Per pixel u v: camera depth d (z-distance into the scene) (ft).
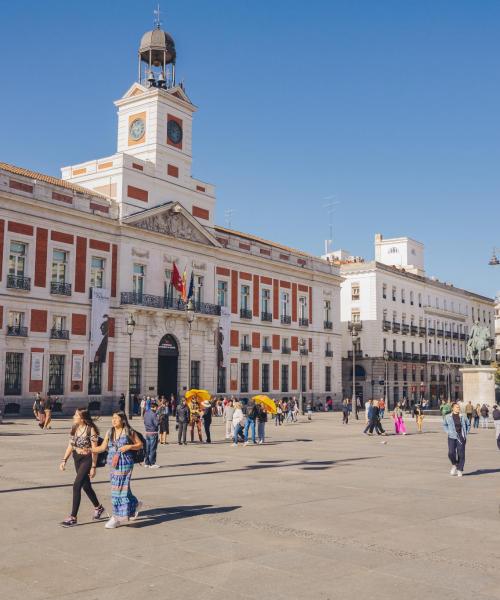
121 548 29.27
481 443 92.73
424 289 296.51
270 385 201.16
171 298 168.76
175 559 27.50
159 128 171.53
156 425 59.52
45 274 141.08
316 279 224.33
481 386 157.89
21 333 135.54
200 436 89.30
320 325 224.33
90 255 150.71
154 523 34.42
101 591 23.47
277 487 47.14
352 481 50.60
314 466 60.85
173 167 174.29
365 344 258.57
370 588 23.85
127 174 159.43
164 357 171.12
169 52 180.55
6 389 133.59
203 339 178.60
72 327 145.59
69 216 146.20
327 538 31.24
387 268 268.00
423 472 56.54
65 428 111.96
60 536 31.50
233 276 191.01
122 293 155.63
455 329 322.96
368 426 110.11
